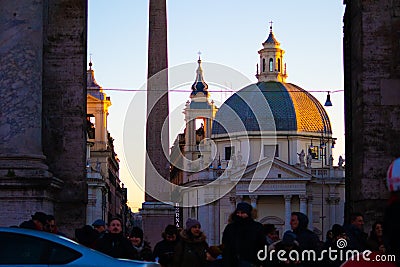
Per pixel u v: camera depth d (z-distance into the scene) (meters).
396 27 30.17
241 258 18.95
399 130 29.95
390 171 11.47
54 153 29.97
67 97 30.09
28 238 17.81
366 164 29.88
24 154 26.36
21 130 26.42
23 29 26.69
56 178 28.48
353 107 31.53
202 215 143.50
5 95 26.47
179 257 20.52
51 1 30.36
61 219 29.73
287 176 146.38
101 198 111.00
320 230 149.75
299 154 149.00
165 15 46.41
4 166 26.17
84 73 30.28
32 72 26.70
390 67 30.09
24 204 26.16
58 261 17.56
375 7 30.22
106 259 17.64
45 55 30.12
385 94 30.02
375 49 30.11
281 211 148.12
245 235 19.03
